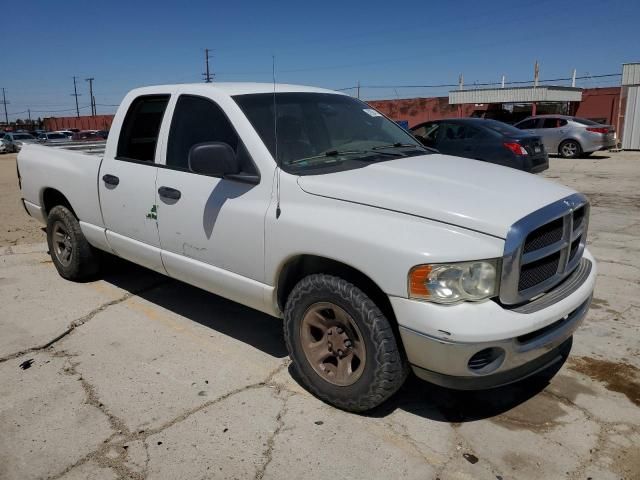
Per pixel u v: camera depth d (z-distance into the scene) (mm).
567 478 2836
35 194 5930
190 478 2865
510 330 2807
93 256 5566
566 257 3244
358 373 3221
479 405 3492
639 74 22156
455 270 2803
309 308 3395
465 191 3191
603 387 3666
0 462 3004
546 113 31781
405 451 3051
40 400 3578
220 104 3945
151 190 4309
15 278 5961
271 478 2857
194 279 4137
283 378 3830
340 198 3219
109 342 4402
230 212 3695
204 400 3561
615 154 20656
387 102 38312
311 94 4398
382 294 3096
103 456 3039
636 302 5059
